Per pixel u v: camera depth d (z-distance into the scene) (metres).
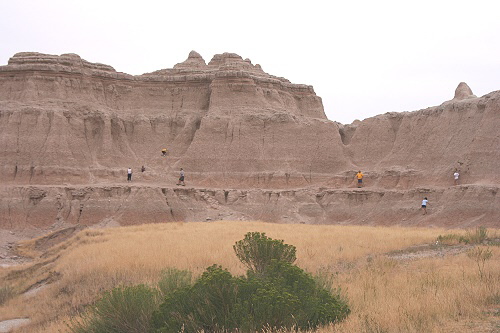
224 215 60.00
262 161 68.75
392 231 37.16
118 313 14.59
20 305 24.67
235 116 71.56
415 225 53.31
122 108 75.56
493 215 49.25
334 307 12.70
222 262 22.89
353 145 71.00
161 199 61.47
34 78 70.81
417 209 55.31
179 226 43.09
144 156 72.44
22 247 50.06
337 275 19.69
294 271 13.90
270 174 67.12
